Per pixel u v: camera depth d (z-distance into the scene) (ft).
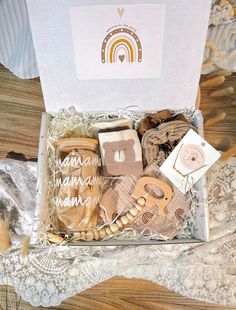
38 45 1.23
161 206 1.42
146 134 1.40
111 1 1.10
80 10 1.13
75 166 1.35
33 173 1.59
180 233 1.45
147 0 1.10
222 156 1.54
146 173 1.43
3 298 1.56
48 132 1.43
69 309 1.57
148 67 1.30
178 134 1.39
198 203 1.39
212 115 1.73
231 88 1.65
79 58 1.27
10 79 1.73
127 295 1.58
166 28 1.18
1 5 1.41
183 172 1.40
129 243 1.32
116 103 1.45
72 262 1.54
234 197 1.59
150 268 1.55
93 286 1.58
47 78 1.34
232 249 1.56
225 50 1.57
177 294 1.57
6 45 1.56
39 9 1.12
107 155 1.41
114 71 1.31
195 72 1.32
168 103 1.45
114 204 1.43
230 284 1.54
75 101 1.44
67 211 1.34
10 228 1.55
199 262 1.54
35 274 1.54
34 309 1.56
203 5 1.12
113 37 1.21
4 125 1.71
